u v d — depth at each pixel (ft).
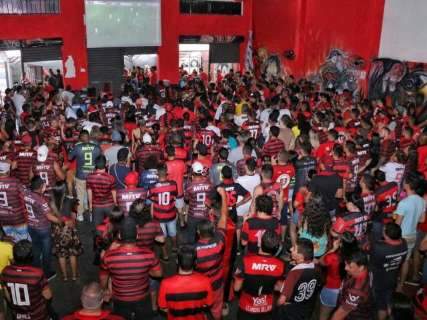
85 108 37.58
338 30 49.73
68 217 20.21
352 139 26.58
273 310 14.07
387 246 15.39
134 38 56.34
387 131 29.04
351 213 16.66
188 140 30.27
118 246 14.03
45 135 28.94
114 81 56.75
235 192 19.92
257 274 13.21
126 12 54.95
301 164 23.68
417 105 40.16
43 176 22.43
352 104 39.88
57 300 19.22
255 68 63.82
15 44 48.08
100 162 21.04
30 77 50.75
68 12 51.52
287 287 12.90
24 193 18.61
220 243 14.43
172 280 12.23
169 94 46.93
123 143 27.68
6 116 35.47
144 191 19.58
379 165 28.30
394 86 43.16
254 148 26.02
